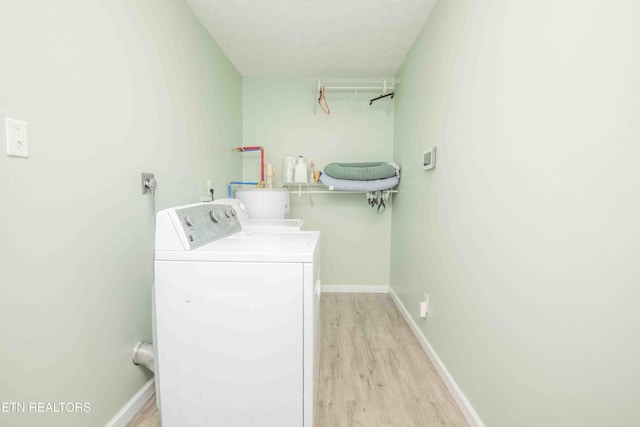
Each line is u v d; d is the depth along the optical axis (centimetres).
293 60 253
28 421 85
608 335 67
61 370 95
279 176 296
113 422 117
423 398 145
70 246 97
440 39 168
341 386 153
